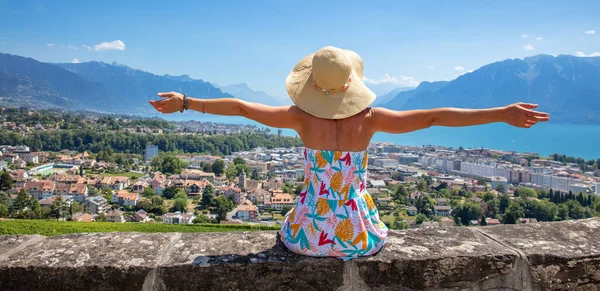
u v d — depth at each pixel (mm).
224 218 60375
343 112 2645
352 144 2697
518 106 2514
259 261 2504
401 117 2688
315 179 2734
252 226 18188
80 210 60781
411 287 2605
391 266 2582
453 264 2627
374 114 2717
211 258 2547
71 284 2416
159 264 2459
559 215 60281
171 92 2605
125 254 2596
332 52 2584
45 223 15047
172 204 70375
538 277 2729
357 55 3088
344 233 2596
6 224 14547
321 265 2537
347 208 2666
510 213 55938
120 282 2426
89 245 2730
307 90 2729
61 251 2623
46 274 2406
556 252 2775
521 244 2898
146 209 64812
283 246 2787
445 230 3176
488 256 2668
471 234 3098
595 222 3385
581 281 2785
